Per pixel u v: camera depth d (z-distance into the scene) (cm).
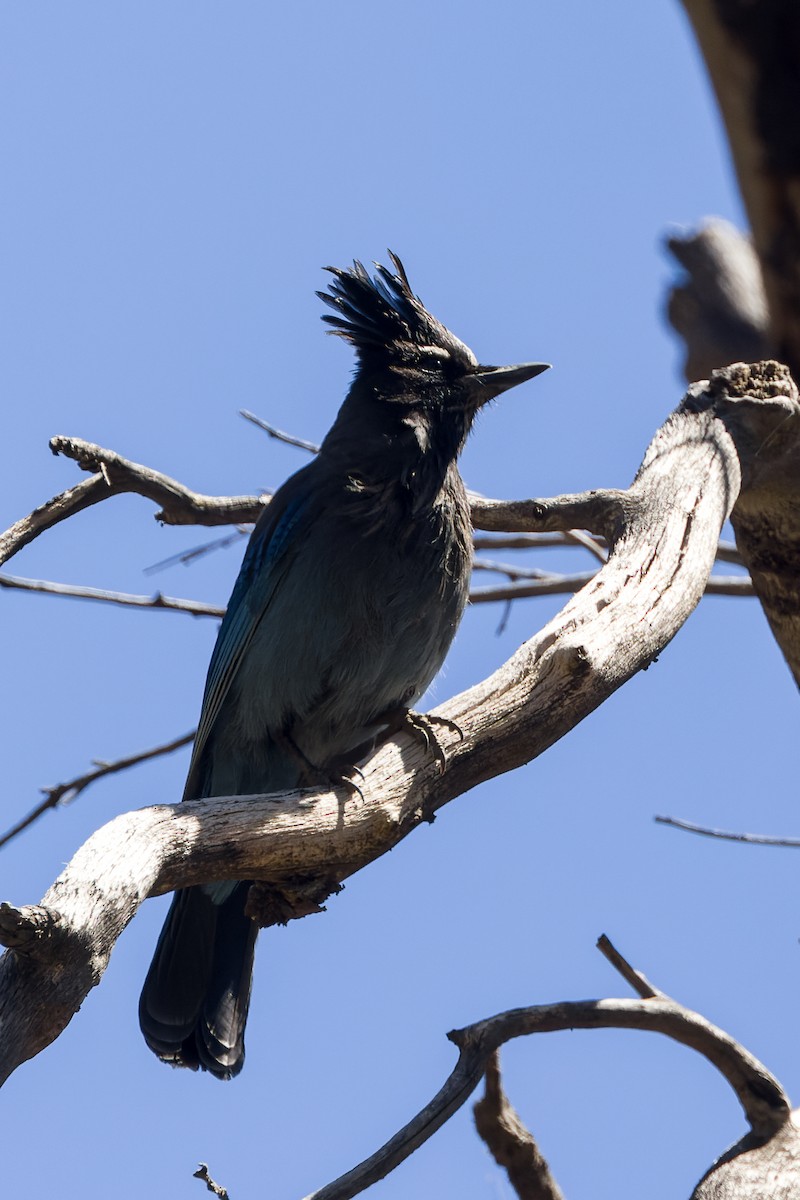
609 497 1002
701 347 1315
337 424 1185
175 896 1073
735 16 451
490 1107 907
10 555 984
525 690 856
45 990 580
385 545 1070
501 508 1097
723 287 1319
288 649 1078
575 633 877
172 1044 1049
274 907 808
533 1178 910
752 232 520
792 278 530
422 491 1088
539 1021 862
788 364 576
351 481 1086
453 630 1112
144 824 684
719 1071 870
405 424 1143
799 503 1056
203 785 1175
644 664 900
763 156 477
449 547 1086
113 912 613
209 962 1066
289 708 1098
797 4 445
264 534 1126
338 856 786
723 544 1290
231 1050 1048
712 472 1014
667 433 1052
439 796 841
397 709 1117
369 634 1068
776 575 1082
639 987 903
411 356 1188
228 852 730
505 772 866
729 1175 838
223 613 1227
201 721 1159
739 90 466
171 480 1066
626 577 933
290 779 1153
